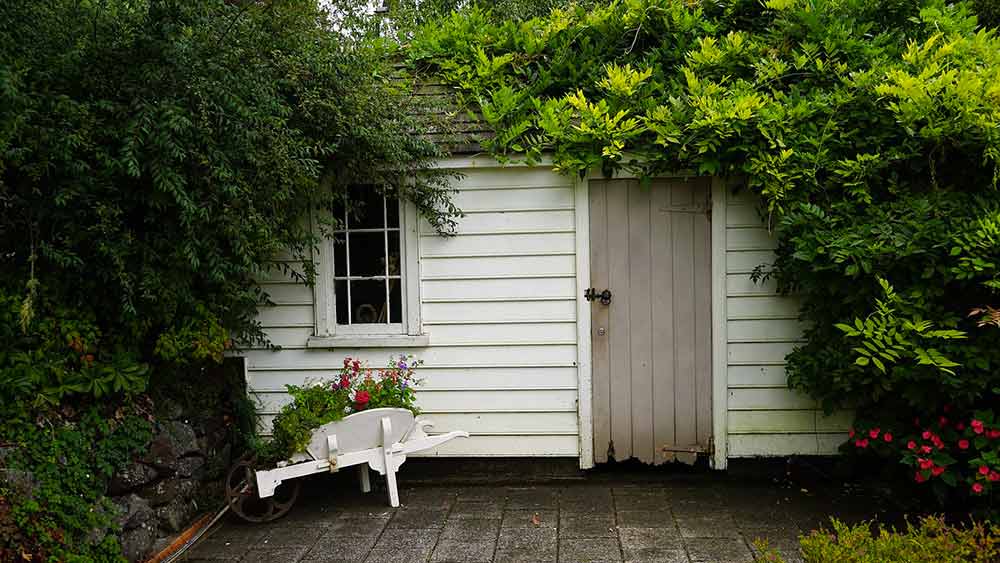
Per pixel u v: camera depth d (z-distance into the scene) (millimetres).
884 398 4609
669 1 5621
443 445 5410
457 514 4691
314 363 5473
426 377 5414
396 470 4855
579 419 5312
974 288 4129
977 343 3980
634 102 5113
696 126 4703
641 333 5281
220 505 4812
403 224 5387
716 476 5223
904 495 4656
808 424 5164
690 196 5203
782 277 4918
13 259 4098
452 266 5367
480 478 5348
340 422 4691
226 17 4359
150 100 3846
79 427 3955
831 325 4613
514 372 5367
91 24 3932
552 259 5301
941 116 4461
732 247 5152
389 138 4785
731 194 5129
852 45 5090
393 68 5832
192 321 4547
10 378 3770
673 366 5273
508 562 3953
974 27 5395
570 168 5062
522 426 5367
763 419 5203
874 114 4695
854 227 4352
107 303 4324
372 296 5512
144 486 4188
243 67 4191
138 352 4492
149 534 4102
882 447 4492
